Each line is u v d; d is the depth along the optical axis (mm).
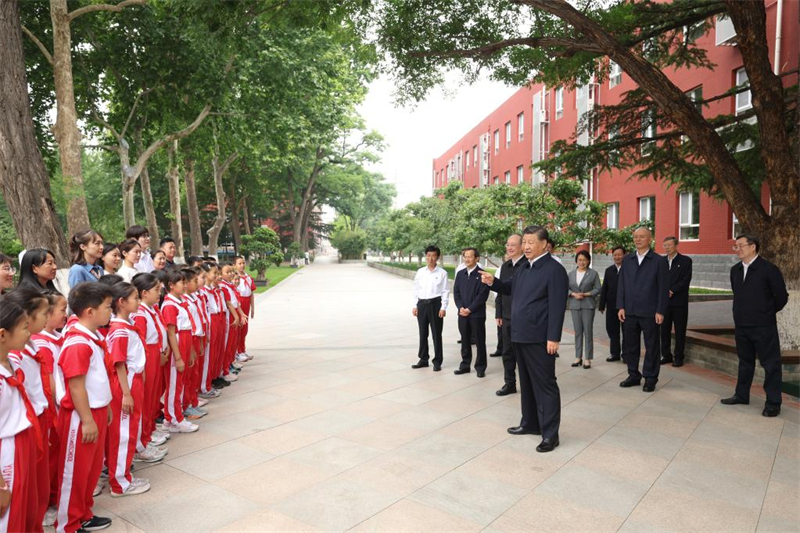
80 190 11062
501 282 5383
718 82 15766
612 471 3992
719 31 14750
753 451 4391
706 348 7484
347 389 6402
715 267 16219
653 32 9078
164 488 3689
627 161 10875
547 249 4684
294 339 10133
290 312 14672
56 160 15477
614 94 21109
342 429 4930
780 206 7176
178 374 4812
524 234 4680
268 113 16922
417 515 3301
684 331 7652
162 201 31312
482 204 14203
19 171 7762
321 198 55031
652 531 3127
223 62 15336
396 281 28547
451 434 4801
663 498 3549
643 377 6508
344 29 9125
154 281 4230
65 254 8359
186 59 15117
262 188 35938
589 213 12578
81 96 16109
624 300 6523
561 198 12797
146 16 14281
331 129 20703
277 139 17719
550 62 9734
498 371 7426
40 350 3207
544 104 26109
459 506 3424
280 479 3830
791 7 12812
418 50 9023
